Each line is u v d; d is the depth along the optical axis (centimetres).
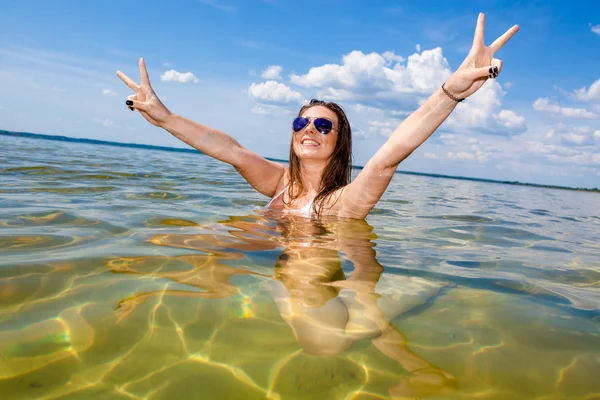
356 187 320
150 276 169
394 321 144
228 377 105
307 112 354
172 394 98
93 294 147
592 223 595
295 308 147
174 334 124
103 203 351
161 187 520
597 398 105
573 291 198
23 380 99
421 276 202
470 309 160
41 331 120
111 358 110
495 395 105
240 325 132
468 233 368
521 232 405
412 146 266
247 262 200
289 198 375
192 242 232
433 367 116
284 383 105
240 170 359
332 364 114
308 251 232
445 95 246
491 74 228
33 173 542
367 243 273
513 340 135
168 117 314
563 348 131
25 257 183
